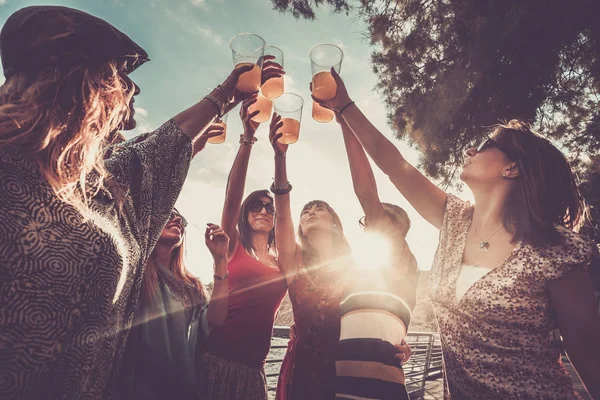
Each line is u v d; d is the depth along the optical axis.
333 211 2.31
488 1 6.74
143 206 1.03
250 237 2.66
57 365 0.75
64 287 0.75
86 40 0.88
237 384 2.07
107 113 0.92
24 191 0.74
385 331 1.63
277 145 2.37
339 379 1.62
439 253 1.37
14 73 0.87
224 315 2.11
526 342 1.09
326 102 1.70
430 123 8.11
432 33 8.13
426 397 5.48
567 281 1.06
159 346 1.59
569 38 6.46
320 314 2.01
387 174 1.50
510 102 7.07
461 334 1.18
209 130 1.60
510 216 1.22
